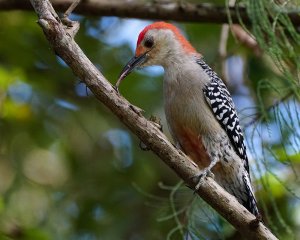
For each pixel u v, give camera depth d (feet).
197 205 34.04
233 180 35.96
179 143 36.42
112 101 26.53
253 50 42.96
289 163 34.37
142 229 47.98
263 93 40.93
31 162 49.88
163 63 37.17
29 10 38.96
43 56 49.73
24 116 48.98
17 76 46.60
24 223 44.83
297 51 34.76
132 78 50.39
